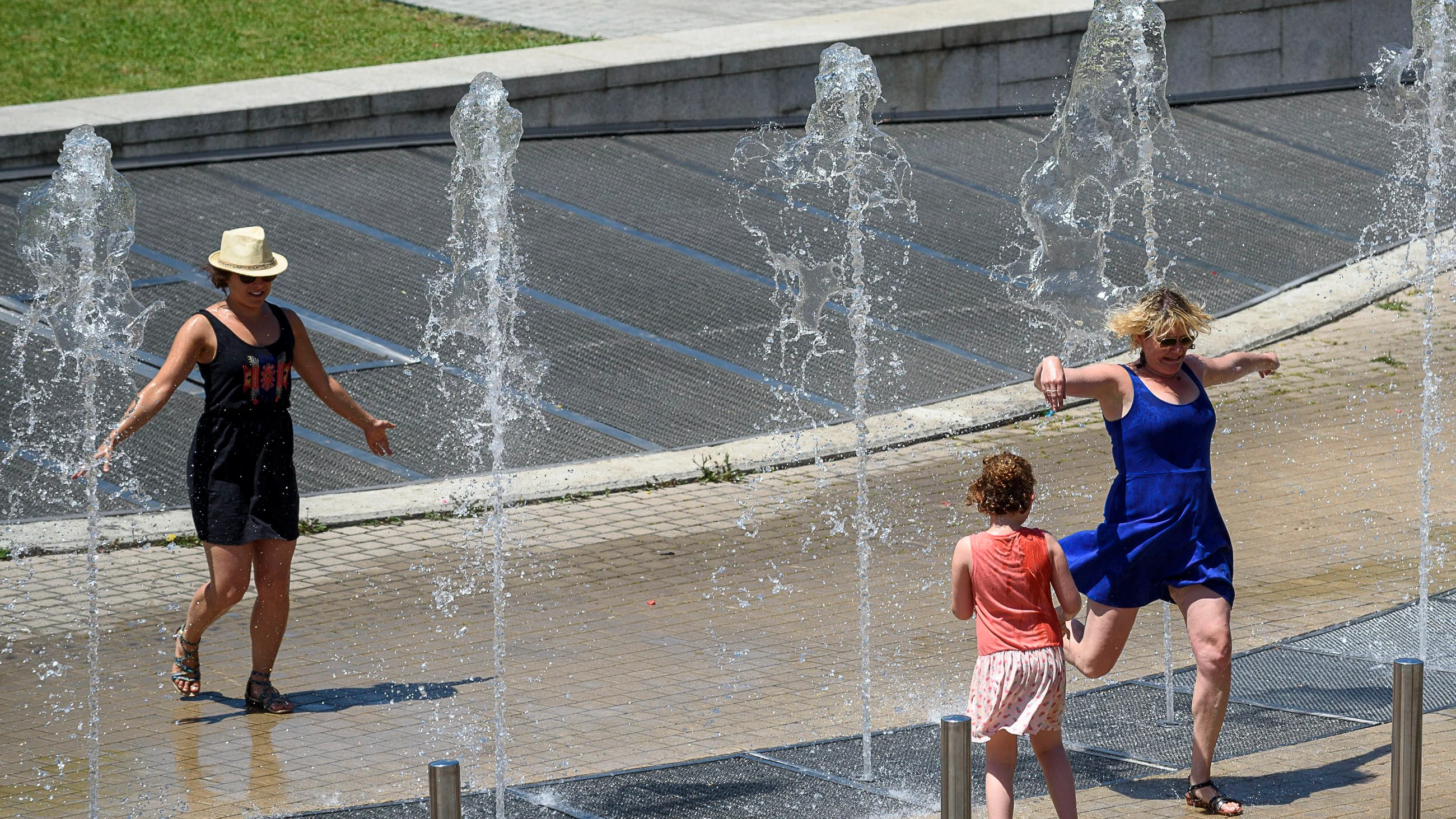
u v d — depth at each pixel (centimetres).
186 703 1841
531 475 2659
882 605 2147
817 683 1880
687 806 1534
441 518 2509
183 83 4472
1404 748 1338
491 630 2073
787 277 3544
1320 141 4634
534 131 4225
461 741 1722
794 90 4503
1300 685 1834
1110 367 1549
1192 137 4625
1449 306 3569
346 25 5162
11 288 3212
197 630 1838
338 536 2430
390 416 2864
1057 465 2731
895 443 2834
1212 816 1483
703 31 4684
